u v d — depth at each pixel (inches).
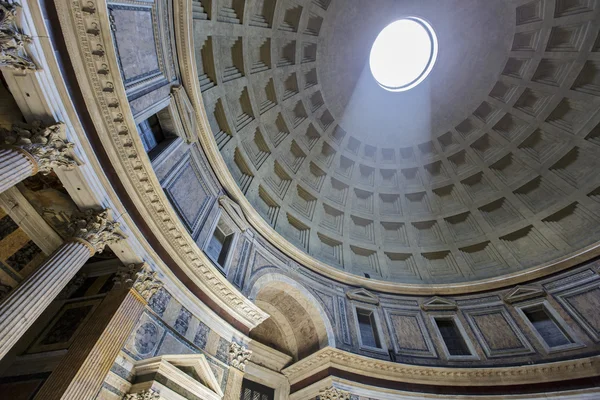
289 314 605.6
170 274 370.9
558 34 696.4
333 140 830.5
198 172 485.1
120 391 268.2
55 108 246.8
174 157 427.2
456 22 764.0
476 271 751.7
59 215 335.6
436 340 608.1
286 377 546.6
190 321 375.9
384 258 788.0
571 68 696.4
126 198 333.4
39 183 319.9
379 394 483.8
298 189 769.6
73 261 268.4
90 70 270.8
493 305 660.1
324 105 792.9
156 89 380.5
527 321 603.8
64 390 221.8
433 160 876.0
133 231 335.6
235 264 497.4
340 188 845.8
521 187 778.8
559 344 554.9
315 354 513.0
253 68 614.9
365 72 816.9
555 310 598.9
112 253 382.3
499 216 792.9
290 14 649.0
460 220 829.8
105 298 313.9
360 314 647.1
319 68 745.0
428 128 869.8
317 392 480.4
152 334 320.5
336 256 746.2
